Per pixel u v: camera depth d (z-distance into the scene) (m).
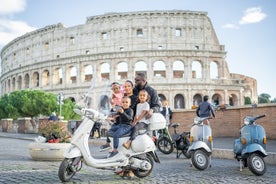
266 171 12.36
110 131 10.52
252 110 26.19
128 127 10.34
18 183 9.31
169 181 10.00
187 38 88.31
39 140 15.87
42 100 63.56
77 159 9.49
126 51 85.19
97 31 91.69
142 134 10.41
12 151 20.16
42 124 16.81
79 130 9.61
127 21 89.50
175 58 84.69
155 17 88.81
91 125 9.74
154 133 20.28
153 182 9.78
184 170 12.47
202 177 10.81
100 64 88.31
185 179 10.39
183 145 16.92
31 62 104.12
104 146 11.19
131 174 10.34
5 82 118.06
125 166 10.17
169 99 82.06
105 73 94.44
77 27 94.88
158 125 10.74
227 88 84.25
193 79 83.88
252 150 11.21
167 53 84.44
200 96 86.38
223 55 86.06
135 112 11.40
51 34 99.44
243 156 11.54
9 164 13.54
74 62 91.12
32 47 104.56
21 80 107.44
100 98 12.20
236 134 27.73
